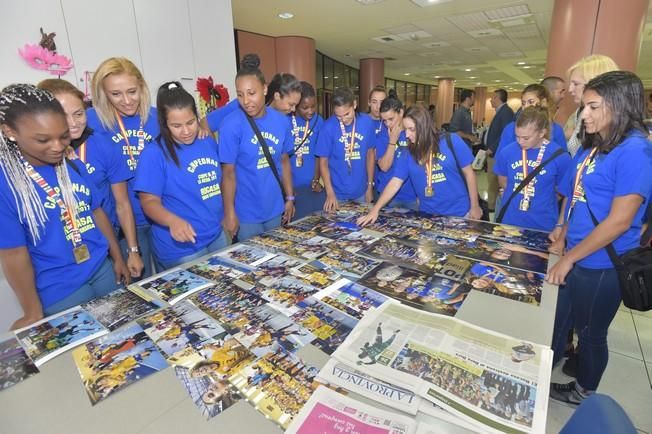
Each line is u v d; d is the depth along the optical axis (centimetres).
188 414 66
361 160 255
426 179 192
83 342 87
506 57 954
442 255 134
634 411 166
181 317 96
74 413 67
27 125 93
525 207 182
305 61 725
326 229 166
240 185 184
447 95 1470
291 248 143
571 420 54
